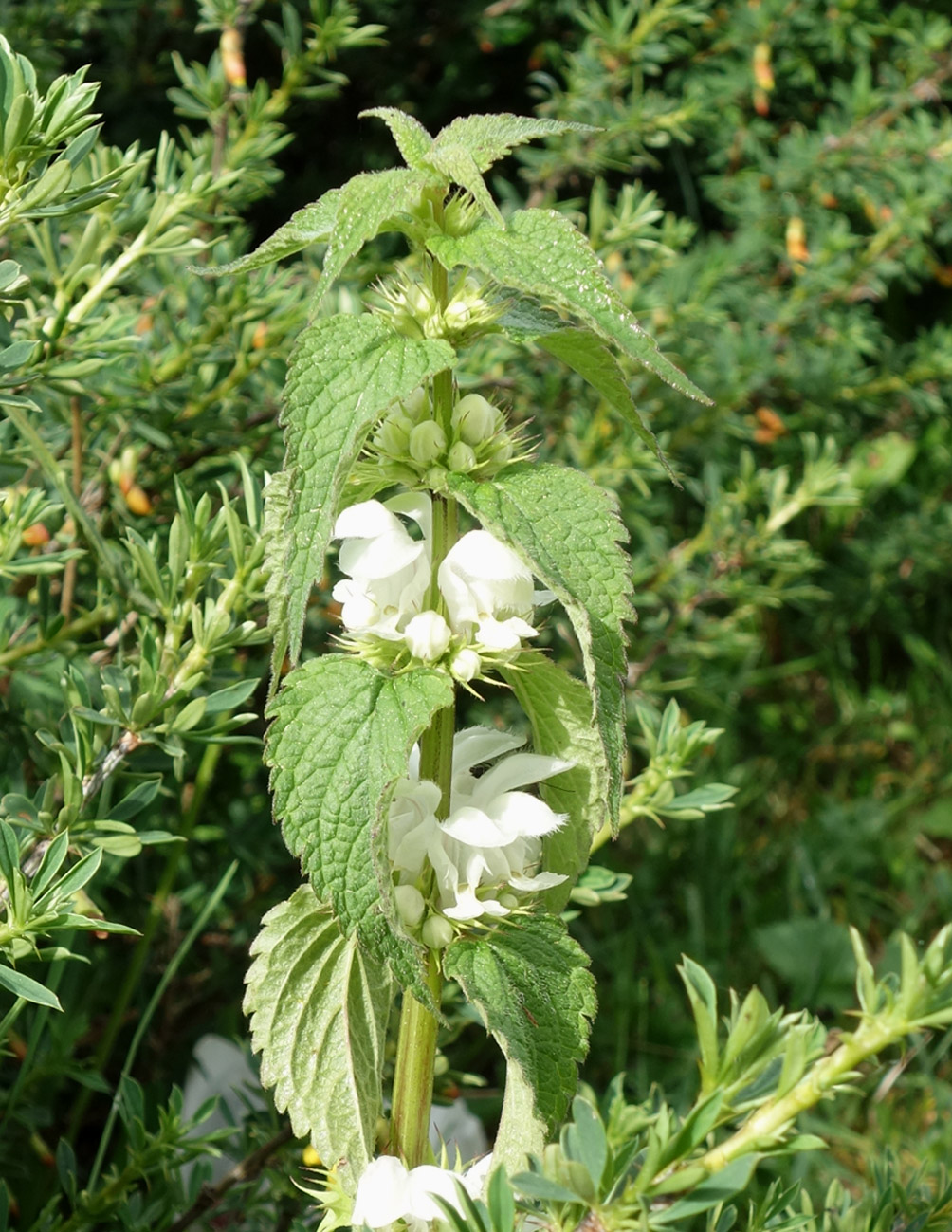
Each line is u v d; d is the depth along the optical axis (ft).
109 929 1.92
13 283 2.01
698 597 3.58
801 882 4.14
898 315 5.48
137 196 2.42
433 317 1.81
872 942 4.10
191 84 2.86
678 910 3.98
